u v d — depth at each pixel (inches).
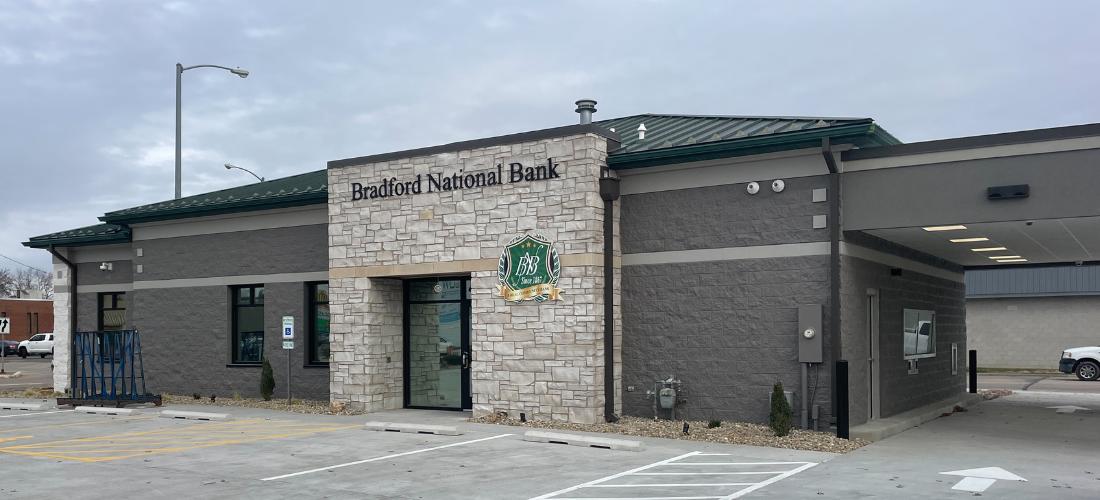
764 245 613.9
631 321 663.1
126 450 553.6
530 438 575.2
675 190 650.2
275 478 456.8
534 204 663.8
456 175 705.0
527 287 663.1
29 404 843.4
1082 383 1190.9
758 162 618.5
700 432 589.0
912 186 571.8
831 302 584.4
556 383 647.1
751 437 567.2
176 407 816.3
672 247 648.4
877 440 576.1
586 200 639.1
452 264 703.1
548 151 659.4
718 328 628.1
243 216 886.4
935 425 665.6
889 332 685.9
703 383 632.4
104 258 1037.8
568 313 644.7
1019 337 1535.4
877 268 662.5
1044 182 534.0
